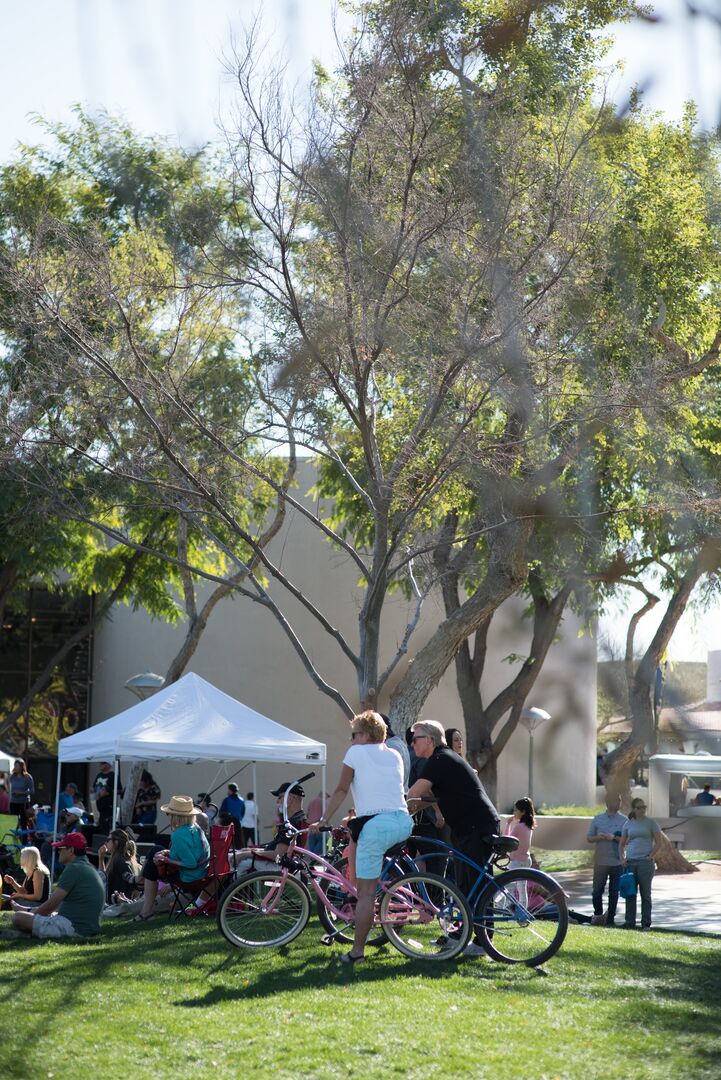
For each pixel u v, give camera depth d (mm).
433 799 9688
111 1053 6547
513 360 13406
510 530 15930
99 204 21047
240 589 16484
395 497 15062
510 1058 6477
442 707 35625
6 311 15047
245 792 35031
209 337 15930
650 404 14586
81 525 25734
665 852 24422
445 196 13086
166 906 14070
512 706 26297
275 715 35188
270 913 10117
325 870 10031
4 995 8148
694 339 18828
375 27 12656
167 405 15023
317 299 13984
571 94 13312
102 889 12039
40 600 37031
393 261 13250
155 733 17219
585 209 13695
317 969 8891
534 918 9422
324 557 35281
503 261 13383
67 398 15133
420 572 18703
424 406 14844
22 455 15828
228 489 16656
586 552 15008
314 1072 6199
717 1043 6918
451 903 9312
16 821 21094
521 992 8266
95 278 14273
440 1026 7133
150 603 30562
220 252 14562
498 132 13031
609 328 14906
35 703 36719
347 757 9195
